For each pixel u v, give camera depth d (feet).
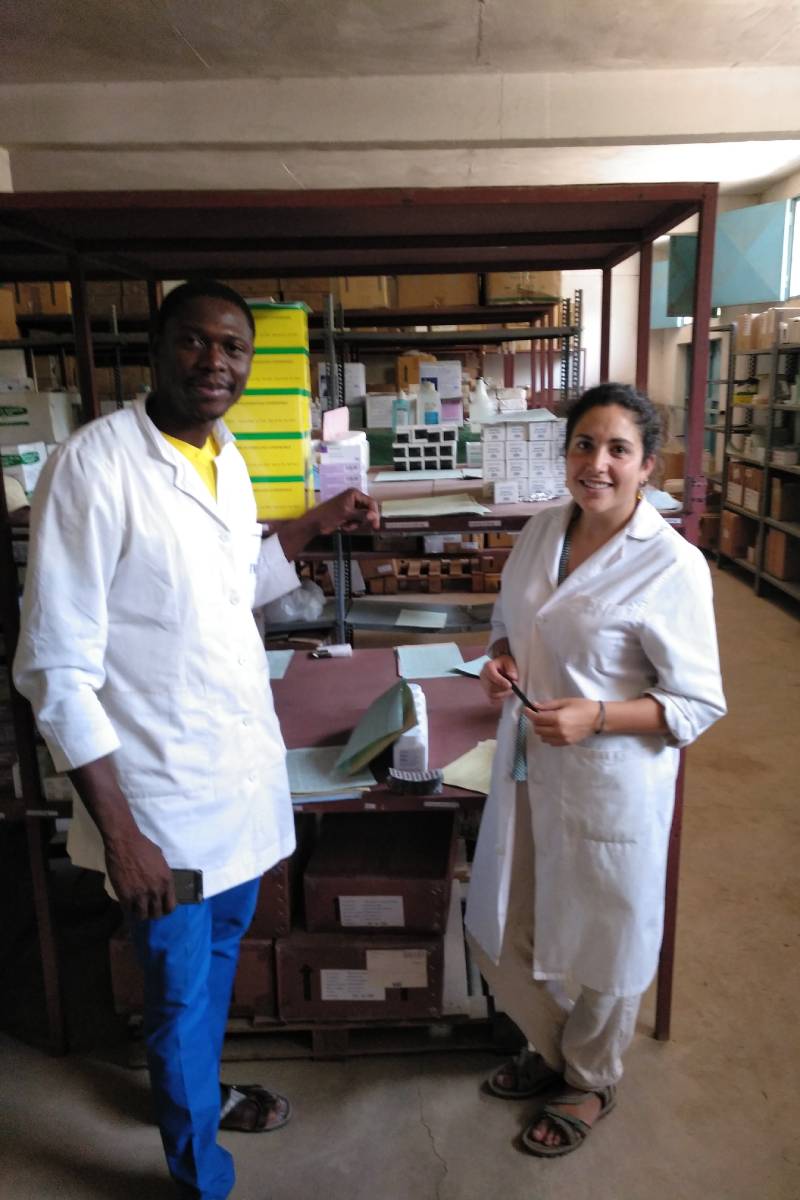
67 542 3.91
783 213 20.58
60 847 8.45
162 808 4.29
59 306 15.62
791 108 13.67
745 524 20.92
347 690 6.82
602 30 11.87
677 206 5.62
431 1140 5.40
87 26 11.37
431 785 5.12
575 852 4.67
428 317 14.90
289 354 5.93
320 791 5.16
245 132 13.78
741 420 22.91
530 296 15.12
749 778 10.35
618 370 27.25
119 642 4.17
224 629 4.42
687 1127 5.46
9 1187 5.12
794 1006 6.54
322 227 5.95
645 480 4.58
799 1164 5.19
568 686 4.64
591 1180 5.10
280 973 5.83
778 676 14.01
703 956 7.13
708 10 11.32
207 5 10.73
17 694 5.36
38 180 16.57
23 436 8.80
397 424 10.07
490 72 13.48
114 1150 5.37
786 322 18.39
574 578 4.54
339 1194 5.05
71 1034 6.33
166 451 4.24
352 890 5.76
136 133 13.76
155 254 6.67
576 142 14.17
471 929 5.27
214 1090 4.77
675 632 4.42
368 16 11.23
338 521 5.70
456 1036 6.09
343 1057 6.02
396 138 13.88
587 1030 5.13
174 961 4.47
